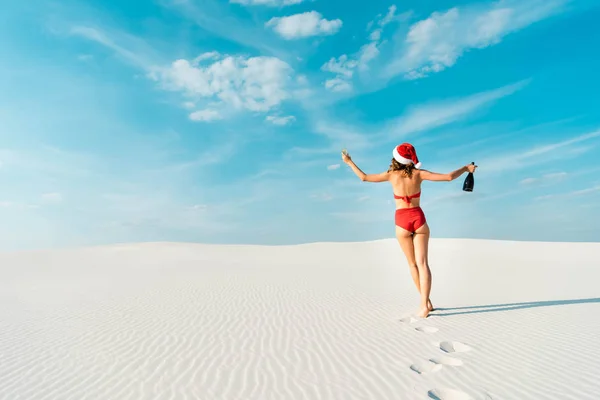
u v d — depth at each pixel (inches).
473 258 872.3
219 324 278.7
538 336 231.9
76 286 508.1
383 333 246.2
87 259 1022.4
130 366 194.2
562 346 212.5
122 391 164.2
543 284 469.4
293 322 282.0
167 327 271.1
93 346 228.2
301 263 861.8
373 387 164.1
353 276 587.2
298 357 203.8
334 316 299.3
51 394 162.6
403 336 238.2
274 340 236.1
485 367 183.9
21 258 1051.9
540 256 905.5
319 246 1369.3
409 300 363.3
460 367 185.0
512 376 172.6
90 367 193.3
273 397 156.3
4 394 163.5
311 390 162.4
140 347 225.3
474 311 304.2
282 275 604.4
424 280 288.5
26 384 173.5
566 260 820.0
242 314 311.7
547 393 154.8
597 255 900.6
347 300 367.6
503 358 195.6
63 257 1076.5
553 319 272.8
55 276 655.8
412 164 285.7
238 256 1091.9
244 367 190.5
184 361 200.4
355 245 1368.1
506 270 645.9
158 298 391.2
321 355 206.2
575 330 243.9
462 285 466.6
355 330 255.4
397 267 751.7
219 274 624.4
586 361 189.3
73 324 283.6
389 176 289.3
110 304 361.7
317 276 588.4
